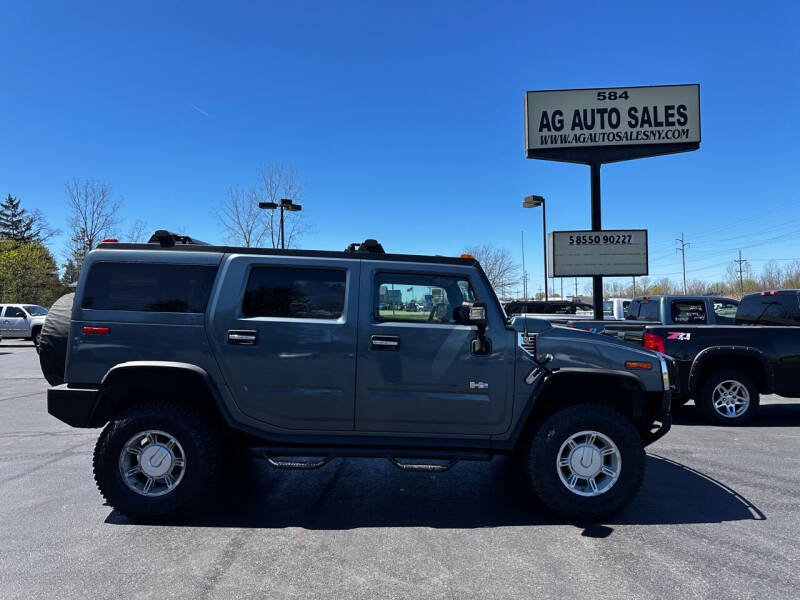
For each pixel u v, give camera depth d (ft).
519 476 16.38
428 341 13.29
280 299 13.50
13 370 48.11
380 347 13.23
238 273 13.43
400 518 13.32
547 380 13.21
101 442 12.90
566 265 40.75
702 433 22.56
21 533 12.24
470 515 13.53
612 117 40.01
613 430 13.03
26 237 193.88
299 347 13.20
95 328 13.08
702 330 24.36
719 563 10.77
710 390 24.27
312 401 13.23
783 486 15.64
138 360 13.06
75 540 11.86
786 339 24.13
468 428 13.37
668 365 14.97
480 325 13.07
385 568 10.56
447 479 16.65
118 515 13.41
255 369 13.16
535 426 13.67
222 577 10.15
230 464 17.69
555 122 40.37
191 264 13.50
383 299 13.64
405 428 13.39
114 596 9.41
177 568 10.52
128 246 13.69
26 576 10.14
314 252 13.83
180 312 13.25
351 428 13.39
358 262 13.71
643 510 13.78
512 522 13.05
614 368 13.48
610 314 61.67
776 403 30.50
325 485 15.97
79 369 13.02
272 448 13.11
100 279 13.33
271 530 12.50
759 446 20.27
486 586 9.83
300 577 10.16
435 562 10.82
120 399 13.53
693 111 39.29
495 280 123.65
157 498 12.78
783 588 9.75
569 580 10.05
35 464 17.94
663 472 16.97
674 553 11.25
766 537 12.09
